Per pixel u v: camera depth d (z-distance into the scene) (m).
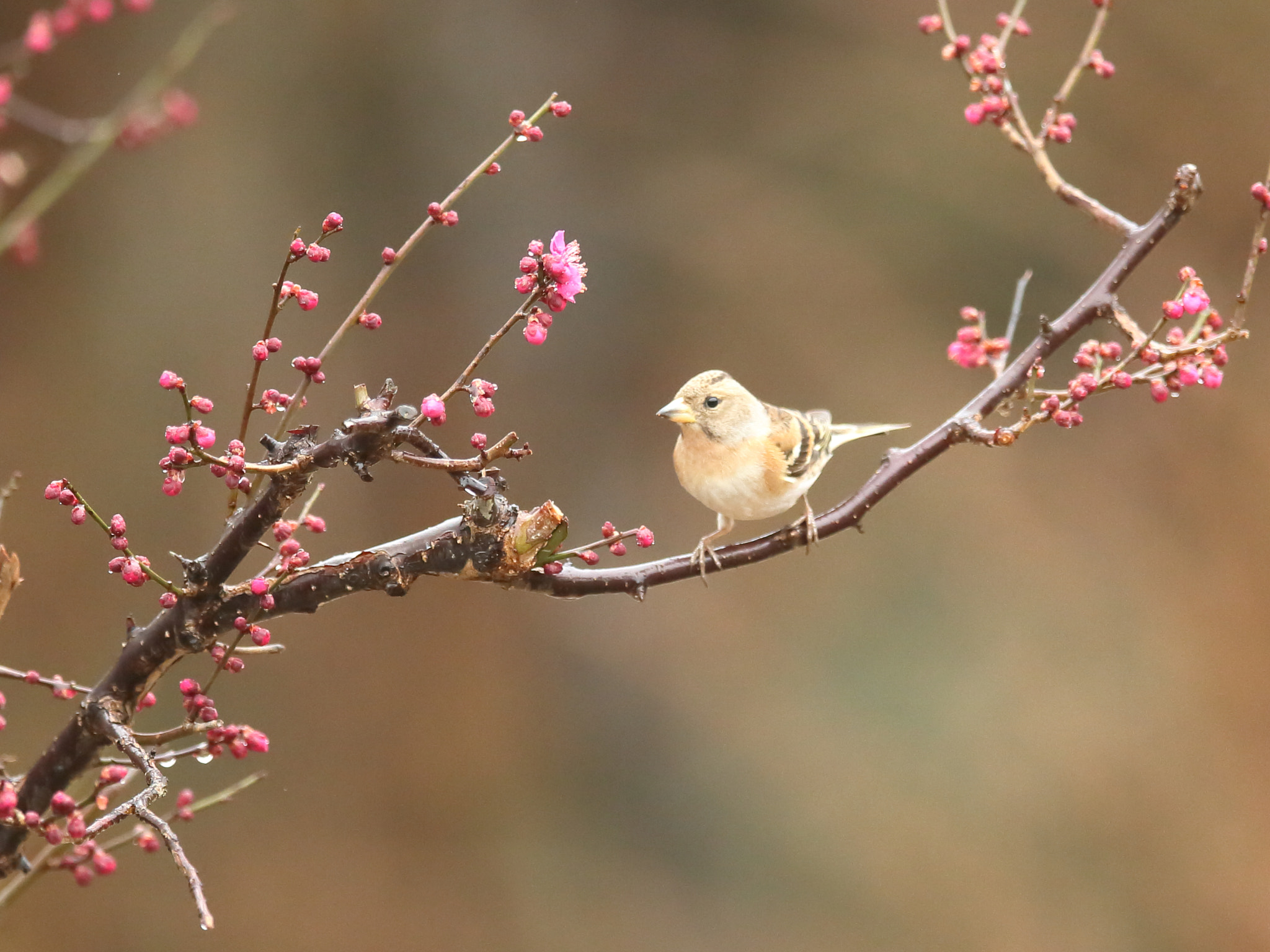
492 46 14.59
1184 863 13.09
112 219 12.57
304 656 12.80
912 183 15.32
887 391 14.80
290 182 13.56
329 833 12.17
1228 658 14.41
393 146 14.14
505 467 14.20
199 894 2.75
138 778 6.05
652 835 13.18
